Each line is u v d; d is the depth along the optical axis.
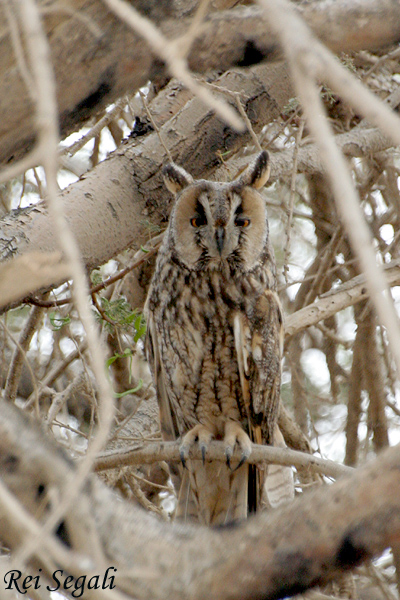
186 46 3.32
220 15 4.88
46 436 4.51
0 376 9.12
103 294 12.11
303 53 3.09
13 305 8.25
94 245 8.37
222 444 9.80
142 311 11.83
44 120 3.11
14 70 4.55
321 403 13.72
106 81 4.95
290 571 4.09
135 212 8.73
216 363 10.45
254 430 10.27
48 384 11.16
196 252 10.02
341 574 4.09
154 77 5.00
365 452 11.41
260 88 9.18
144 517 4.55
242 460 9.20
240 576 4.14
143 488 12.12
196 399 10.63
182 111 9.16
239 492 9.98
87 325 3.49
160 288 10.53
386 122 2.92
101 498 4.53
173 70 3.38
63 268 3.25
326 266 12.25
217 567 4.20
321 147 2.99
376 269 2.81
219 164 9.59
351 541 3.99
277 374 10.36
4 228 7.74
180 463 10.11
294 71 3.11
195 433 9.89
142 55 4.82
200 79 8.53
